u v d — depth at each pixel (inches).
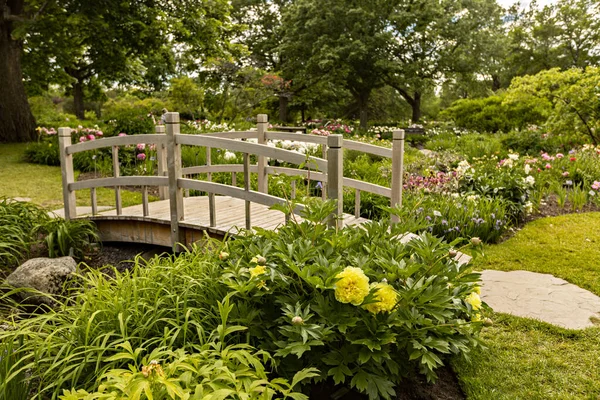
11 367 68.7
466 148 425.4
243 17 979.9
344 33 811.4
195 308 80.5
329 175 111.5
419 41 865.5
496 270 145.3
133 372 57.6
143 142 154.3
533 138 407.2
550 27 1352.1
